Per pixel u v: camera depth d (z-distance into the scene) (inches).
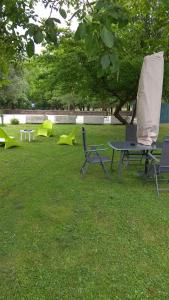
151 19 422.9
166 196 213.2
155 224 167.2
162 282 117.0
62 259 132.0
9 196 211.6
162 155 209.6
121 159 257.0
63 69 491.2
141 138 242.5
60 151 386.0
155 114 232.5
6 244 143.6
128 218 174.6
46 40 84.2
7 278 118.6
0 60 160.6
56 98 1148.5
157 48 427.5
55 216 176.9
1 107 1190.3
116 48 79.1
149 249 140.9
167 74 459.5
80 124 804.6
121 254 136.6
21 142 464.4
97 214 180.2
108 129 658.2
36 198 207.3
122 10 76.5
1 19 122.4
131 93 530.6
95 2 75.9
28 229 159.8
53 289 112.6
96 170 288.2
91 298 107.9
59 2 89.0
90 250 139.6
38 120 810.2
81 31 72.9
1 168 294.0
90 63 467.5
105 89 526.0
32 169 289.9
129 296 108.9
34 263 128.8
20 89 1032.2
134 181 250.8
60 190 224.8
